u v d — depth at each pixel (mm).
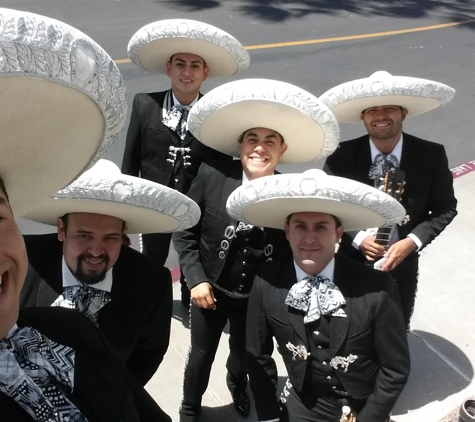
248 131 2719
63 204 1917
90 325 1408
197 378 3004
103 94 938
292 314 2258
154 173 3783
